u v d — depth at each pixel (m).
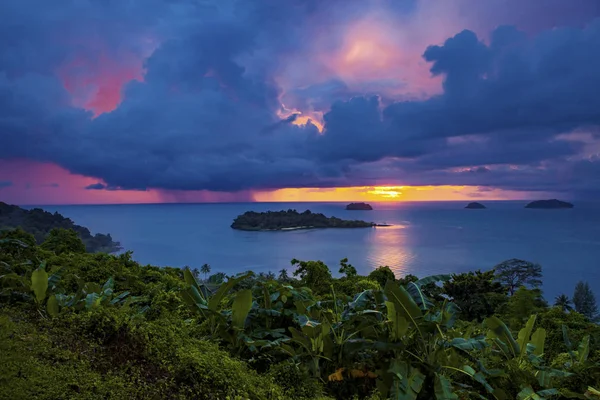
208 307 4.84
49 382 2.99
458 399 3.99
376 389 4.23
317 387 4.18
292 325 5.45
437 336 4.41
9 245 8.05
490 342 5.33
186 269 5.50
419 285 5.18
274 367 4.33
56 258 8.05
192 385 3.64
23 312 4.79
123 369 3.61
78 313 4.78
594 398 4.26
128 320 4.29
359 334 4.84
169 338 4.16
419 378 3.96
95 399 2.98
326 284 8.77
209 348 4.25
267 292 5.29
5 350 3.29
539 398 4.10
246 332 4.98
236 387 3.65
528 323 4.79
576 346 5.90
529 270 42.50
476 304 19.91
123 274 7.48
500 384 4.43
